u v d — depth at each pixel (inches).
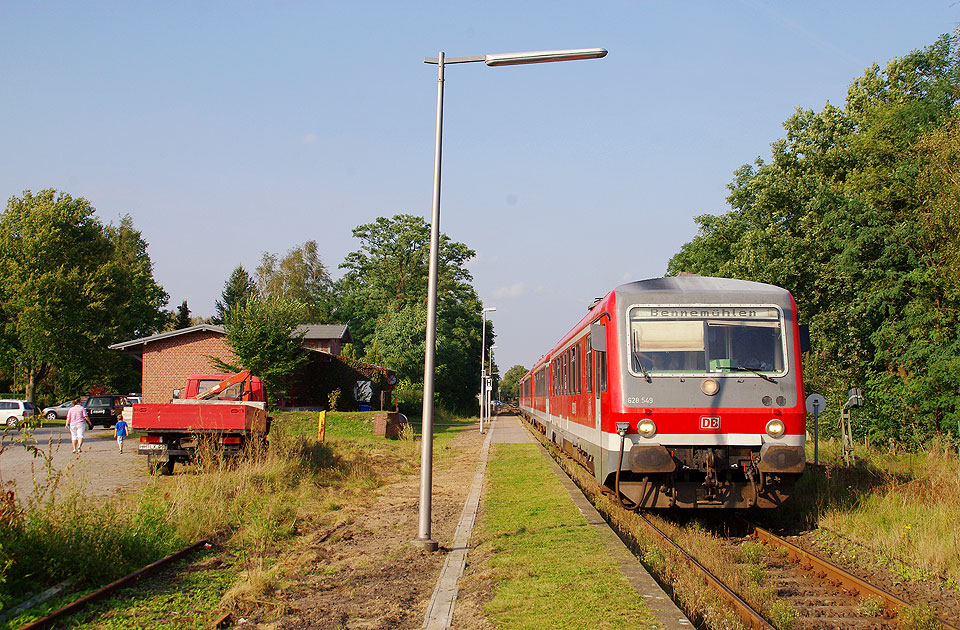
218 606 270.2
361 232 2586.1
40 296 1804.9
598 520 409.7
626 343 412.2
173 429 628.7
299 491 548.4
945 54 1073.5
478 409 3149.6
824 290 1048.2
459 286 2615.7
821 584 315.3
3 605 253.0
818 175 1173.1
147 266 2677.2
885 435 877.2
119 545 318.0
